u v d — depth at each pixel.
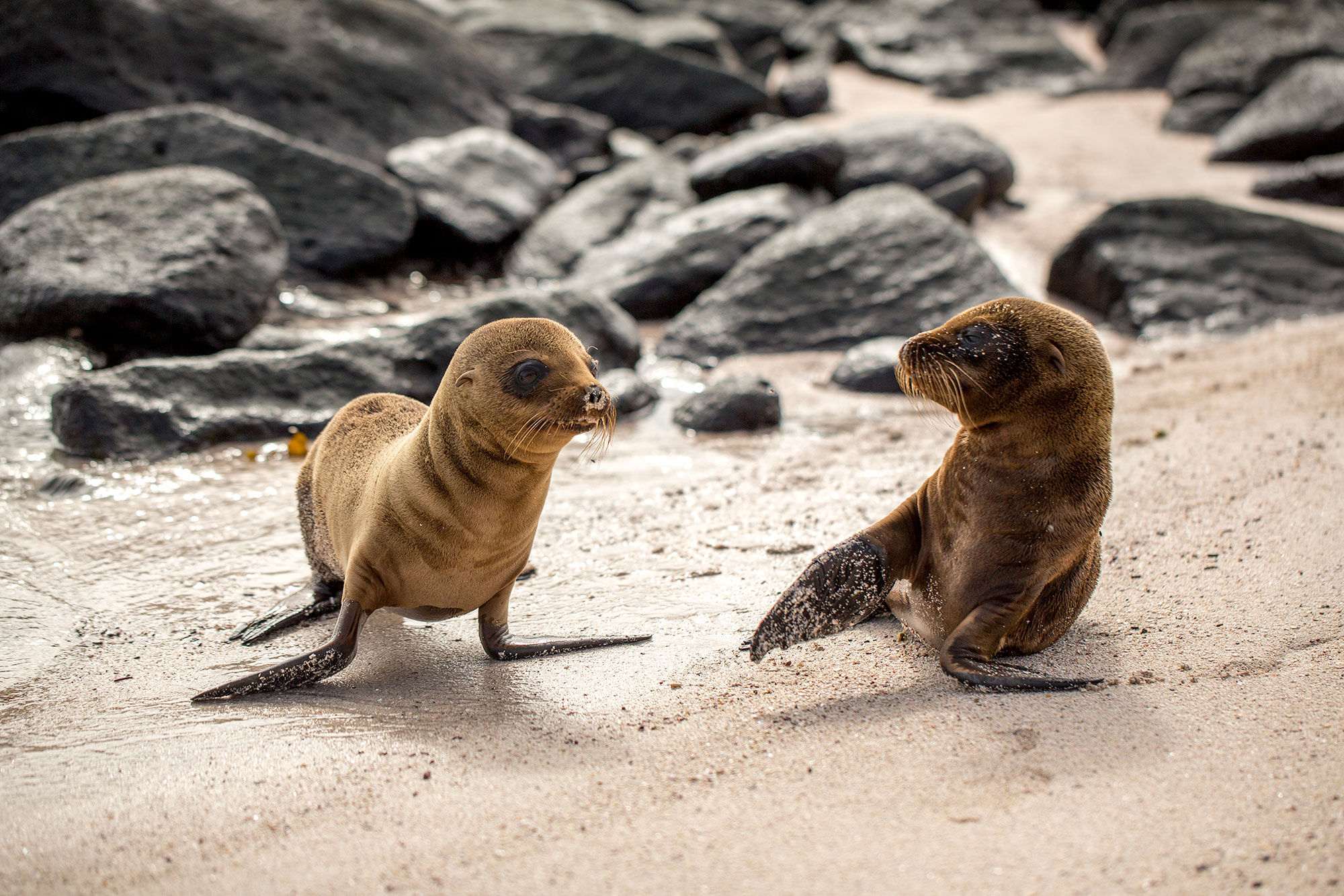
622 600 5.38
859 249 11.41
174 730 4.13
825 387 9.80
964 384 4.39
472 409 4.27
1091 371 4.35
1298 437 6.85
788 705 4.18
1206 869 3.06
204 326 9.39
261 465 7.68
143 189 10.27
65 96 13.24
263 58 14.58
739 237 12.50
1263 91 19.39
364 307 11.86
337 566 5.36
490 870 3.18
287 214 12.30
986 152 15.30
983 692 4.20
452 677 4.60
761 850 3.21
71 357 9.04
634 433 8.58
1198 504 6.04
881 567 4.75
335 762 3.86
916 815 3.36
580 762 3.80
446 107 16.27
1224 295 11.08
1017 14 26.98
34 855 3.37
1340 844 3.13
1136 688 4.19
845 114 22.06
